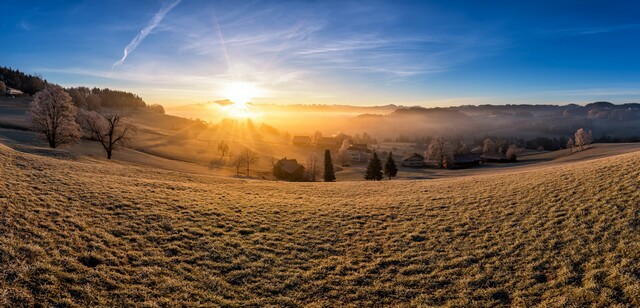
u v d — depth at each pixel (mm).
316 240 18203
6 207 16344
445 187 32625
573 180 25906
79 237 14898
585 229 16766
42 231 14656
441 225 20312
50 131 57250
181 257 14867
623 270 12656
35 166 26969
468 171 91688
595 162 34094
